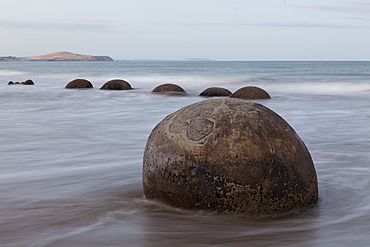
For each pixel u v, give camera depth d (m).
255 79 30.17
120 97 18.14
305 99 17.41
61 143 7.51
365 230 3.43
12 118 11.22
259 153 3.76
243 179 3.71
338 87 23.31
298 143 4.04
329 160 6.05
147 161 4.12
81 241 3.20
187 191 3.80
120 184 4.77
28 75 42.81
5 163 5.92
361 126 9.67
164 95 19.06
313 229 3.47
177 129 3.97
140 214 3.81
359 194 4.41
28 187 4.68
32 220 3.66
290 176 3.84
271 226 3.55
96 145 7.31
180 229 3.46
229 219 3.69
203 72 47.69
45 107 14.16
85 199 4.25
